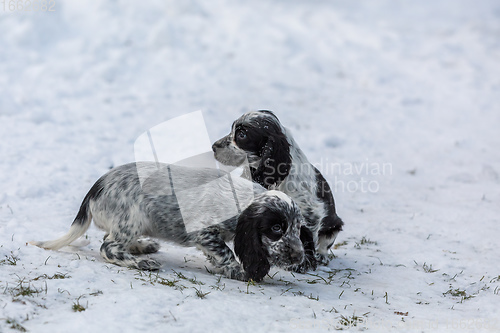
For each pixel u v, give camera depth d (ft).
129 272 21.25
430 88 65.98
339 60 73.36
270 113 27.76
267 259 21.20
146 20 74.95
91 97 55.88
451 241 29.66
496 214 34.09
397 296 22.20
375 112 57.88
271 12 89.04
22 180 33.14
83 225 23.07
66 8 75.15
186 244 22.77
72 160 38.24
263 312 18.52
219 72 65.98
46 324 16.34
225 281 21.68
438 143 49.90
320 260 26.00
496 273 25.17
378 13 105.29
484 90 65.67
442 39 85.76
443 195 38.27
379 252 27.94
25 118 47.03
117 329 16.28
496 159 46.37
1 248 22.26
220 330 16.89
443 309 20.86
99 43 68.18
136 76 62.95
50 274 20.08
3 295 17.85
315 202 26.71
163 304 18.13
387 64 73.00
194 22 76.18
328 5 105.29
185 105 55.67
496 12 113.09
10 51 65.10
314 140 48.26
